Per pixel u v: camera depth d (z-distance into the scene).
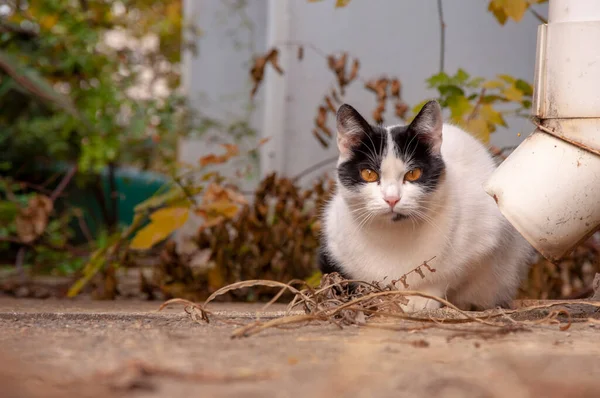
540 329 2.75
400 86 5.49
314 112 5.88
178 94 9.11
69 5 8.52
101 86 8.44
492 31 5.77
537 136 3.28
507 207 3.25
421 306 3.59
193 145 9.00
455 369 1.95
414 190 3.56
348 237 3.75
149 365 1.90
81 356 2.11
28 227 6.09
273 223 5.33
